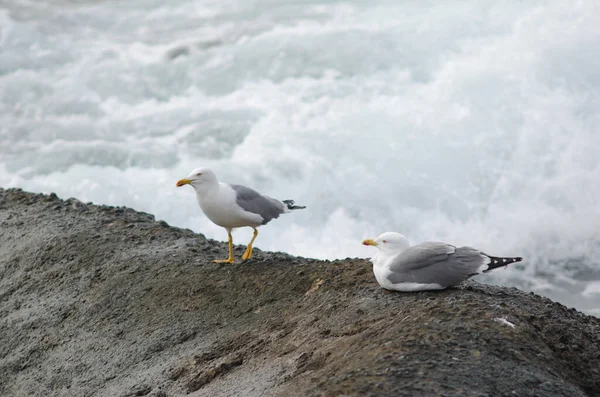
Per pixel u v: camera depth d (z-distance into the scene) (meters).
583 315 9.80
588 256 17.20
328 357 8.46
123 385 9.99
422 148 19.08
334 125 19.92
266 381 8.56
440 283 9.14
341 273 10.70
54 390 10.45
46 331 11.49
